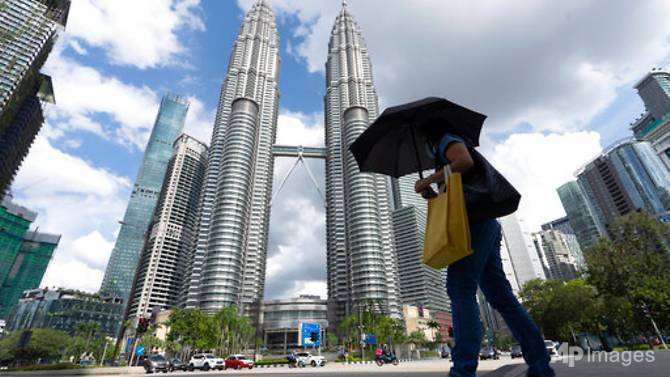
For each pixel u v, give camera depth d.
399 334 78.75
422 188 1.98
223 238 109.12
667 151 121.19
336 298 120.06
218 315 74.19
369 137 2.57
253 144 135.50
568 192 181.50
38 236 198.50
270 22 185.75
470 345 1.65
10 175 113.19
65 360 97.56
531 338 1.96
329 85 170.00
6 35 84.19
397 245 156.25
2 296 174.62
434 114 2.22
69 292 161.00
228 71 162.25
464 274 1.80
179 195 162.00
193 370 31.34
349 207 124.25
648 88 182.50
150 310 132.00
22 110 105.62
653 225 32.41
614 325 46.47
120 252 190.62
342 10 192.88
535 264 146.25
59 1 97.50
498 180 1.84
